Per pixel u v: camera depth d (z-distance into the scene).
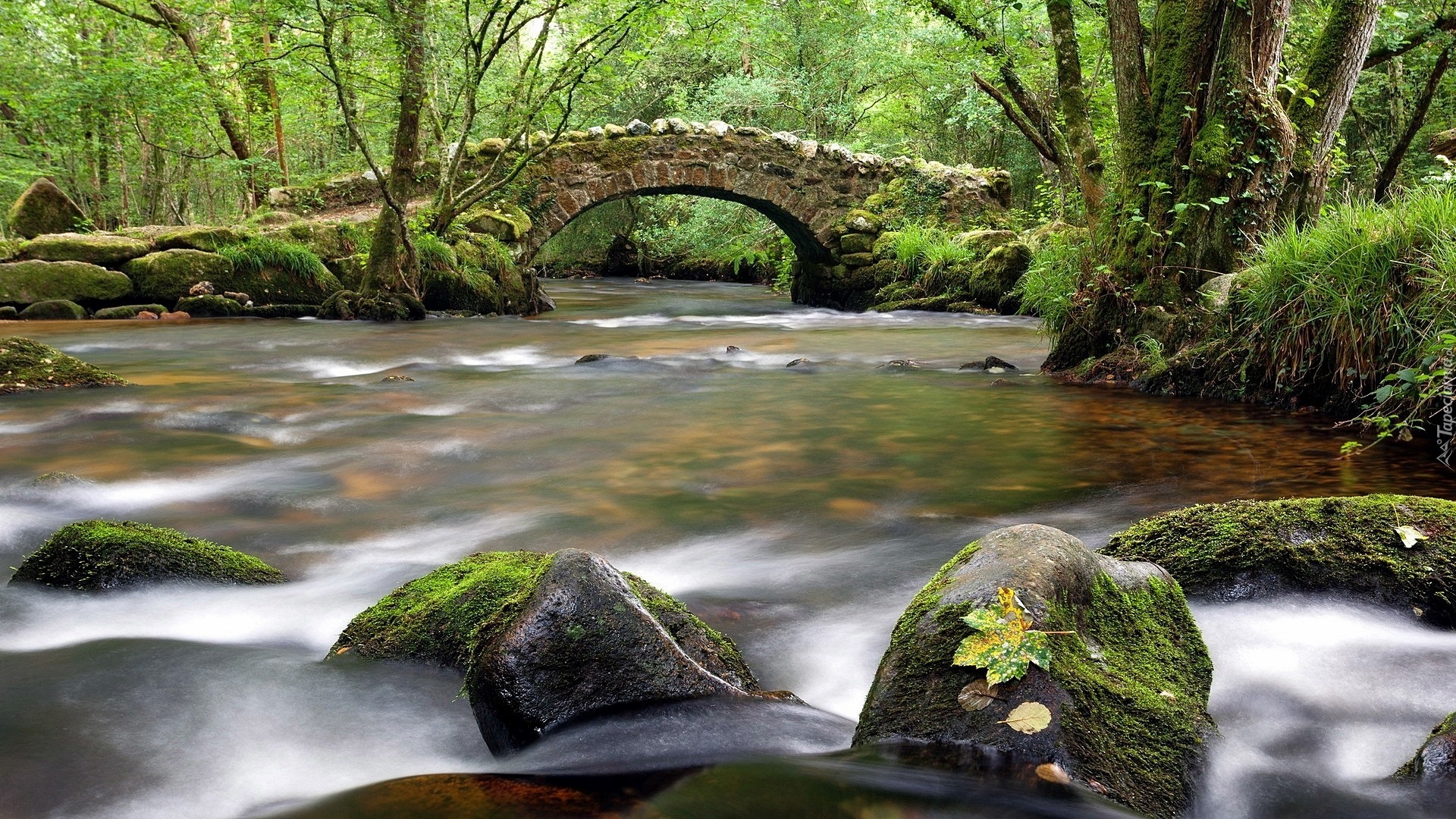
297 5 11.42
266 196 18.11
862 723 1.92
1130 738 1.79
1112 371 7.33
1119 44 7.52
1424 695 2.21
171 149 19.09
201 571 3.02
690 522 3.88
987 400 6.76
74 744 2.02
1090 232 8.42
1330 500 2.91
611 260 28.89
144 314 12.51
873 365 8.95
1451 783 1.76
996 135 24.36
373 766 1.96
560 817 1.58
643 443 5.43
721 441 5.45
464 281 14.27
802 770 1.75
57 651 2.53
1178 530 2.95
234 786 1.86
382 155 22.73
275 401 6.78
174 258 12.90
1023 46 14.70
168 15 16.19
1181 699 1.99
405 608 2.59
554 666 2.03
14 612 2.77
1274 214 7.14
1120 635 2.14
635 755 1.85
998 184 19.22
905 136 28.00
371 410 6.48
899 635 2.06
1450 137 13.77
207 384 7.61
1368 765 1.94
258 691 2.29
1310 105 7.45
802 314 16.34
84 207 20.47
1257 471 4.54
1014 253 14.80
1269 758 1.96
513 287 15.26
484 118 21.86
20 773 1.89
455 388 7.54
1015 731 1.75
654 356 9.70
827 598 2.97
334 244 14.04
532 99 14.62
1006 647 1.87
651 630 2.10
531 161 16.69
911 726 1.83
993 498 4.18
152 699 2.24
